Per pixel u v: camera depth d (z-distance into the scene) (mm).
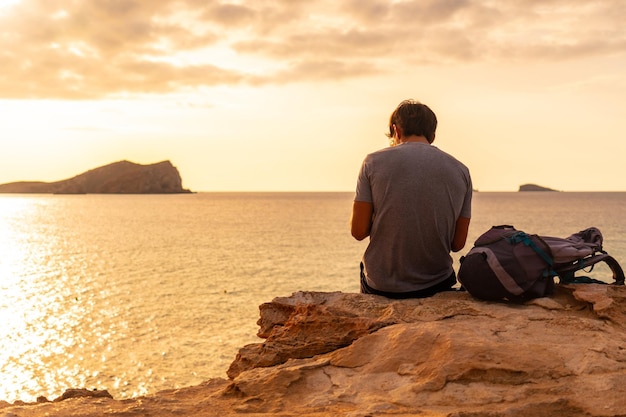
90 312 45031
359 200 4762
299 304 4832
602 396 3004
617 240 84938
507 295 4441
